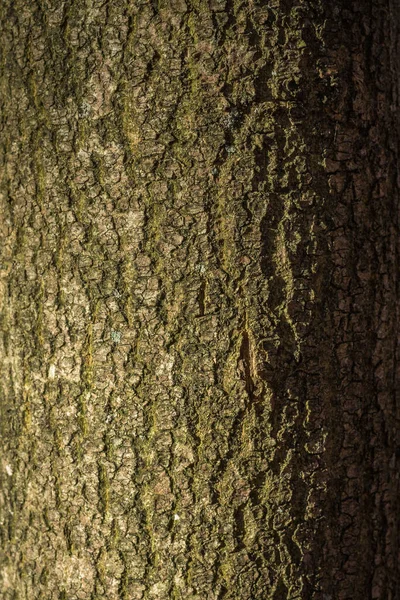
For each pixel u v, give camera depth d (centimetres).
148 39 130
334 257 133
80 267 133
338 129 133
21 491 139
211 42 130
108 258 132
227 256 131
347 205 134
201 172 130
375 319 137
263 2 130
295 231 132
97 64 131
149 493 133
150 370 132
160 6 130
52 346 135
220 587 133
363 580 138
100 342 133
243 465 132
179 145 130
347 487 136
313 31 131
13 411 139
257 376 131
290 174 131
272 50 130
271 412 132
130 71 131
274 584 133
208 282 131
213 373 131
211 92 130
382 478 139
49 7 133
